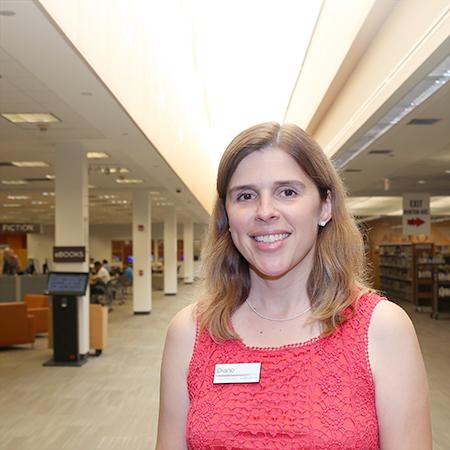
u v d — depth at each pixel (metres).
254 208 1.36
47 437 5.35
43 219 29.67
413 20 4.93
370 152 9.98
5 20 4.32
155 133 9.52
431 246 16.44
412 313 15.53
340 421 1.21
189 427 1.32
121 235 37.16
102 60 5.86
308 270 1.40
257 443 1.23
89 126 8.09
